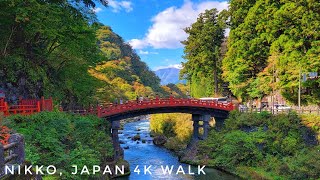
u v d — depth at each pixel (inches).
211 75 2518.5
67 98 1419.8
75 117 1104.8
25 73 1126.4
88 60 1432.1
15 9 937.5
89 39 1311.5
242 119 1476.4
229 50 1998.0
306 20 1414.9
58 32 1120.8
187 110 1672.0
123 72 4252.0
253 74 1958.7
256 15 1818.4
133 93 3580.2
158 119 2434.8
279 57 1560.0
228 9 2217.0
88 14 1238.3
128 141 2176.4
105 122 1370.6
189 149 1633.9
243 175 1202.0
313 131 1221.1
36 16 974.4
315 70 1381.6
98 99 1852.9
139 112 1574.8
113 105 1478.8
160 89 5187.0
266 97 1920.5
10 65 1057.5
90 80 1472.7
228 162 1321.4
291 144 1210.6
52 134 784.3
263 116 1439.5
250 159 1272.1
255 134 1322.6
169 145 1905.8
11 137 356.5
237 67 1936.5
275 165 1154.0
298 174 1005.8
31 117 865.5
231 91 2380.7
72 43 1235.9
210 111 1696.6
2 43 1095.0
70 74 1429.6
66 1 1149.7
